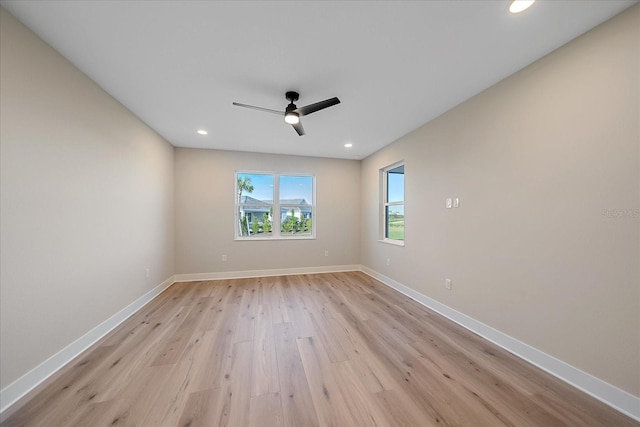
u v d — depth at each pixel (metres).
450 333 2.36
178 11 1.43
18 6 1.39
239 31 1.59
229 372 1.74
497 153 2.17
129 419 1.33
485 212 2.28
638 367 1.36
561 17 1.45
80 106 2.01
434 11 1.43
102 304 2.28
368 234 4.80
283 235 4.90
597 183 1.52
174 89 2.31
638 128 1.36
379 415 1.37
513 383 1.64
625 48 1.40
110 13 1.44
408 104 2.60
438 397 1.51
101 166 2.28
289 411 1.40
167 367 1.80
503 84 2.12
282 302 3.20
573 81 1.64
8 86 1.45
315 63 1.93
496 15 1.45
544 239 1.81
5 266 1.43
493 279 2.20
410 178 3.44
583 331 1.59
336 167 5.02
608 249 1.48
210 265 4.37
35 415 1.35
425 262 3.11
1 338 1.40
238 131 3.44
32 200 1.60
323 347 2.09
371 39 1.66
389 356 1.96
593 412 1.40
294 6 1.40
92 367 1.79
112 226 2.44
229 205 4.46
